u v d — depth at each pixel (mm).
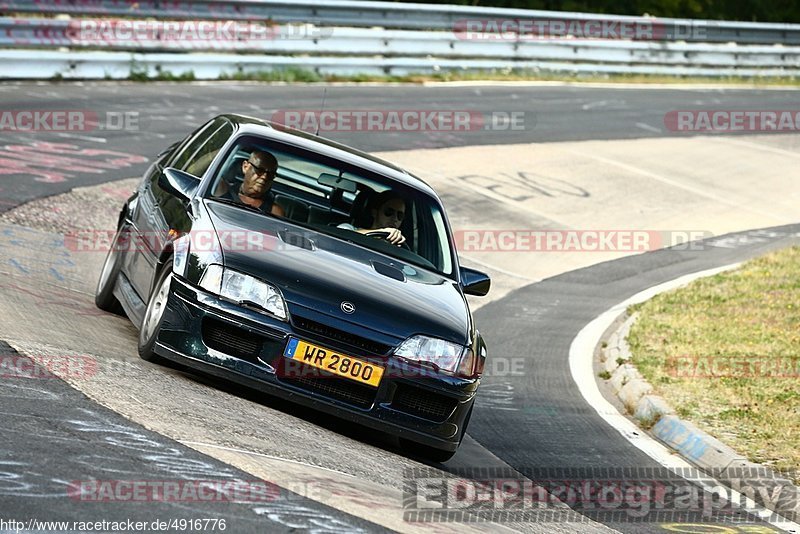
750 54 90562
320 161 19547
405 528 12375
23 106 43719
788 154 66375
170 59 56219
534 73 77438
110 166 36844
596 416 23844
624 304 35219
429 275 18562
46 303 20312
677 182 55500
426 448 17500
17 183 32031
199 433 13984
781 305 34281
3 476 10828
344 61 65875
